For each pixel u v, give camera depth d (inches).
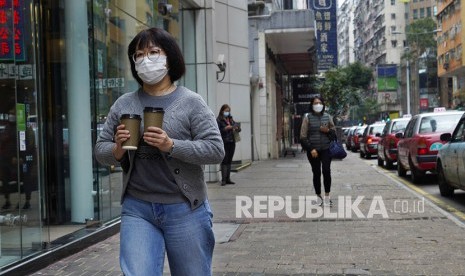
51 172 307.4
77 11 314.8
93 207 311.1
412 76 3585.1
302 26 971.3
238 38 736.3
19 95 241.6
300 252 256.4
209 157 119.6
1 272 208.8
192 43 560.4
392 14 4355.3
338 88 2057.1
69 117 313.6
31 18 257.8
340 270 222.8
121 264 115.8
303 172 688.4
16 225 230.4
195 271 120.7
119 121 124.2
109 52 337.4
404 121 780.6
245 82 754.2
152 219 119.6
